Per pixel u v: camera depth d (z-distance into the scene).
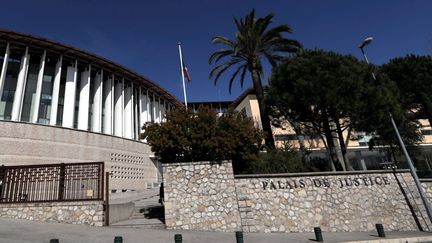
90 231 9.18
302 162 15.38
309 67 15.35
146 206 15.90
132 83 32.50
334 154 15.84
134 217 13.28
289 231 11.17
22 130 20.81
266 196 11.65
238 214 11.00
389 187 13.09
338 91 14.58
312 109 16.41
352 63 15.75
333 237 10.03
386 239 9.55
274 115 18.95
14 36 23.09
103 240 8.15
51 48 25.28
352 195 12.45
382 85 16.05
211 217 10.84
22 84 23.42
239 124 13.11
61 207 10.46
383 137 20.27
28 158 20.52
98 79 29.02
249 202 11.26
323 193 12.20
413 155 24.59
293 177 12.23
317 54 16.39
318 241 9.15
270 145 16.92
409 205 12.91
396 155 23.86
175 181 11.27
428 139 36.03
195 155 12.63
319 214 11.77
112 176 25.62
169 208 10.82
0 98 22.61
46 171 11.00
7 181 10.96
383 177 13.26
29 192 10.80
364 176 13.04
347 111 14.77
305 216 11.61
